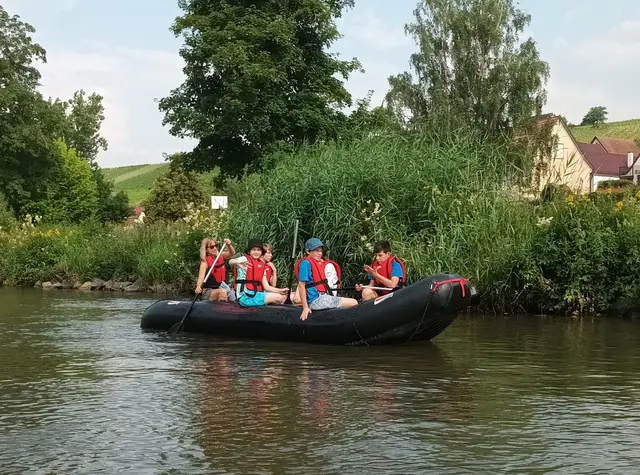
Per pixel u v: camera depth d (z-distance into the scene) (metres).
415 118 33.41
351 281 14.01
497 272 13.70
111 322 12.77
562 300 13.46
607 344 9.83
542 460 4.75
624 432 5.41
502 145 15.87
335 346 9.76
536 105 34.19
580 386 7.06
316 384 7.17
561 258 13.45
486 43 35.44
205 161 31.53
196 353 9.16
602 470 4.55
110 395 6.67
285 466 4.63
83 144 78.62
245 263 10.88
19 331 11.48
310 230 14.64
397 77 36.88
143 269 21.14
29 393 6.78
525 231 14.19
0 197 37.53
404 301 9.48
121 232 24.33
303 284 10.10
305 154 16.27
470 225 13.84
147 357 8.87
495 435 5.32
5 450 5.00
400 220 14.34
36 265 24.45
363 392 6.78
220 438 5.25
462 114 34.06
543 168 15.90
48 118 45.91
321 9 31.14
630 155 69.62
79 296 19.12
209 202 24.84
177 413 5.98
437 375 7.63
